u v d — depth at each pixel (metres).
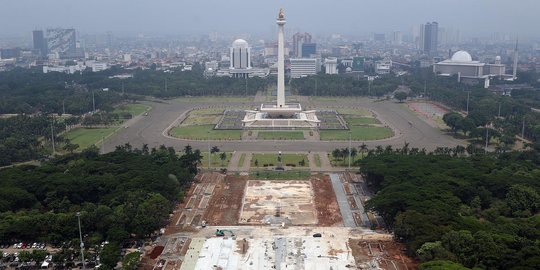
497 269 188.88
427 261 195.50
